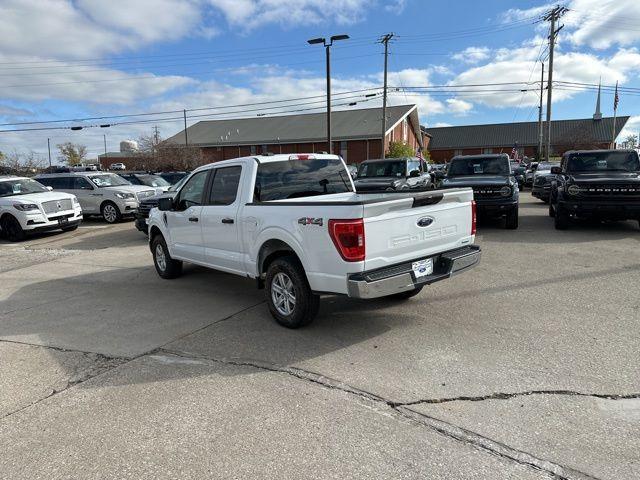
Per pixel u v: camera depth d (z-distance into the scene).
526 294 5.95
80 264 9.57
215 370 4.17
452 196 4.99
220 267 6.27
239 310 5.88
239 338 4.90
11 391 3.96
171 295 6.76
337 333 4.90
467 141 73.94
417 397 3.53
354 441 3.03
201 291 6.92
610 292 5.89
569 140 63.66
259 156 5.84
